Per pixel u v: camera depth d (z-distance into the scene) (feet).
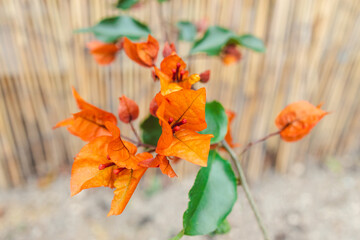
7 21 1.59
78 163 0.59
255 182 2.39
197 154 0.55
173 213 2.15
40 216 2.04
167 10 1.58
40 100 1.88
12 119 1.90
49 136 2.05
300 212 2.22
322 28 1.78
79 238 1.96
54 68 1.77
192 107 0.58
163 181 2.29
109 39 1.11
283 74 1.91
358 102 2.38
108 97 1.85
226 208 0.72
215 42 1.13
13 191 2.15
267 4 1.67
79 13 1.59
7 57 1.68
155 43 0.73
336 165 2.57
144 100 1.87
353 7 1.89
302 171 2.51
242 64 1.86
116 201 0.57
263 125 2.10
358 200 2.31
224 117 0.73
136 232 2.03
